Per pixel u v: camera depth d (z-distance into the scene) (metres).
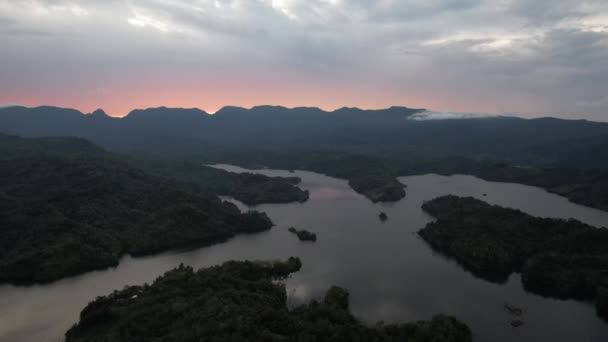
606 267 173.25
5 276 181.38
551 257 186.38
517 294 170.75
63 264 188.62
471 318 150.50
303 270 193.12
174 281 152.25
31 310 156.12
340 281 180.75
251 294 141.75
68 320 148.38
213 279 152.25
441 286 177.50
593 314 154.50
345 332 118.06
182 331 111.06
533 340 136.75
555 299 166.62
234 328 110.44
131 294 152.50
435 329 125.25
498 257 195.25
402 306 158.38
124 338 113.38
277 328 116.00
